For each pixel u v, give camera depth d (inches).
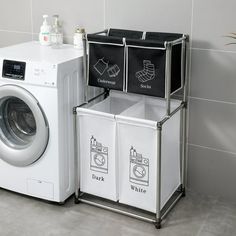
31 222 101.9
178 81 101.5
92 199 111.1
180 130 109.6
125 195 103.5
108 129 100.3
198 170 114.2
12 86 102.6
